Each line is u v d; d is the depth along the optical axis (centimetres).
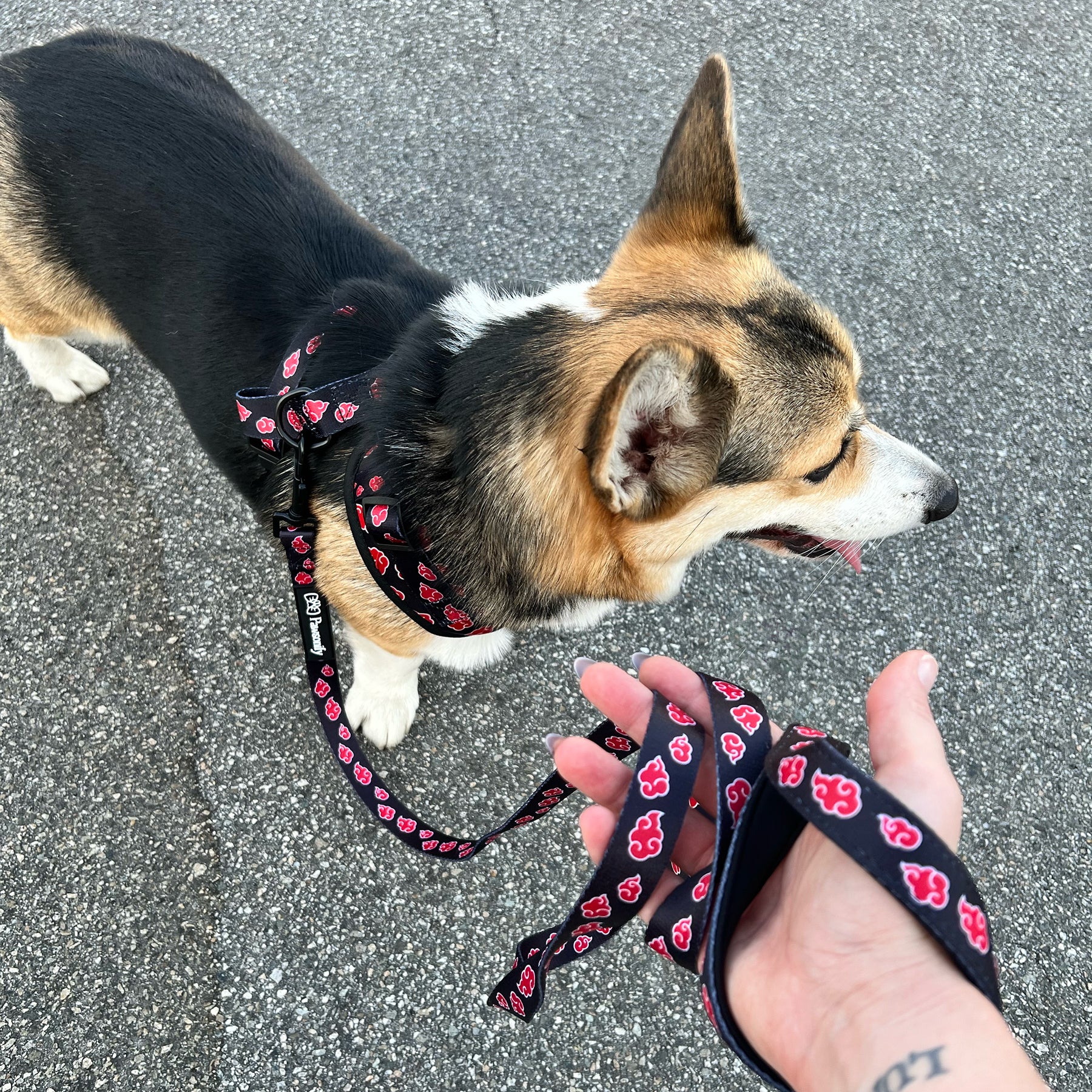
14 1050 68
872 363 98
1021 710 83
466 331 60
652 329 57
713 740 50
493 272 102
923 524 70
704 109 61
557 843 77
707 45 120
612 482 52
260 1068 68
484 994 71
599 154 110
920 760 48
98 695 80
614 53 118
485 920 74
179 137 73
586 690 60
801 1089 45
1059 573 88
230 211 70
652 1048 70
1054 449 95
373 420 60
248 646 83
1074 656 85
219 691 81
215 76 82
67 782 77
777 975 46
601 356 56
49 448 91
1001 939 74
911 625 86
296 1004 70
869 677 84
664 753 51
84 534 87
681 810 50
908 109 117
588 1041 70
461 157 109
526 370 57
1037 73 122
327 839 76
